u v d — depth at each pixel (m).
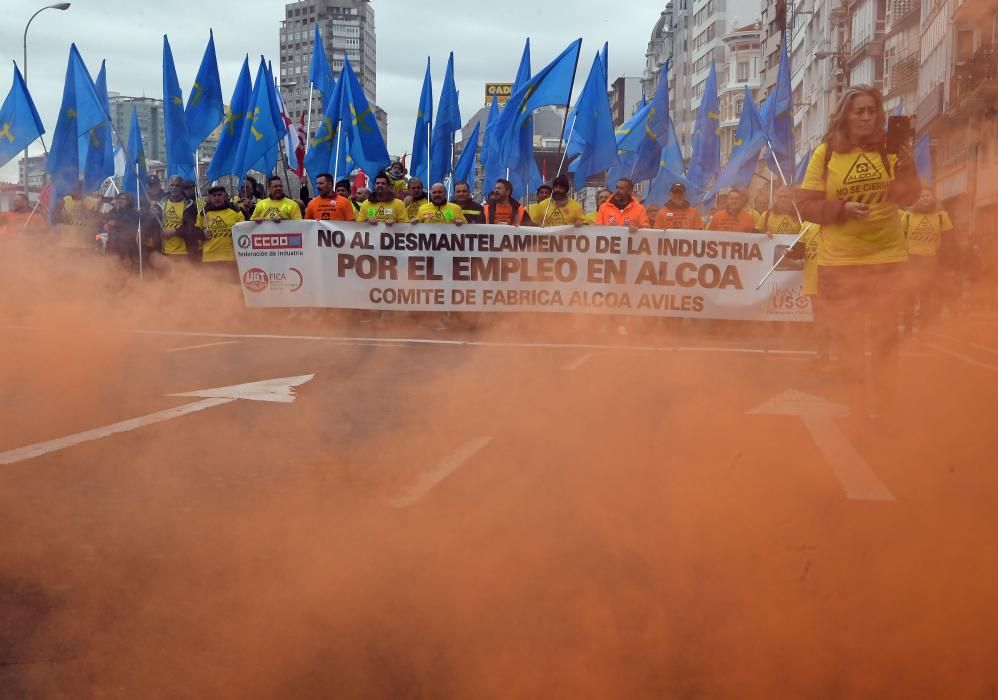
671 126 18.61
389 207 12.86
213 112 17.58
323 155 18.50
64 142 15.64
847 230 5.99
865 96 5.87
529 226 12.56
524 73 16.31
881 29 49.66
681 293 12.48
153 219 14.58
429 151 19.03
